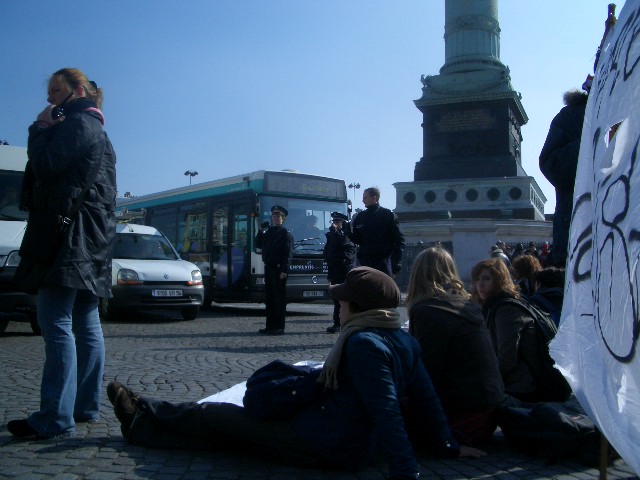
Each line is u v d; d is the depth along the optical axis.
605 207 2.64
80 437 4.80
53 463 4.21
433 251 4.78
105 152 4.96
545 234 31.69
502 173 34.41
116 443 4.68
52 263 4.61
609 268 2.54
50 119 4.80
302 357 9.25
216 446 4.55
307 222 17.86
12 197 11.97
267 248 12.34
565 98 5.47
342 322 4.09
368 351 3.79
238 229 17.83
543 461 4.47
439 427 4.35
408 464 3.59
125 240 15.62
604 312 2.58
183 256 20.11
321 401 4.11
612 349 2.46
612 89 2.78
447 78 35.56
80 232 4.67
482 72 35.03
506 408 4.71
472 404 4.60
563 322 3.12
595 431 4.42
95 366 5.30
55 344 4.75
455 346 4.57
